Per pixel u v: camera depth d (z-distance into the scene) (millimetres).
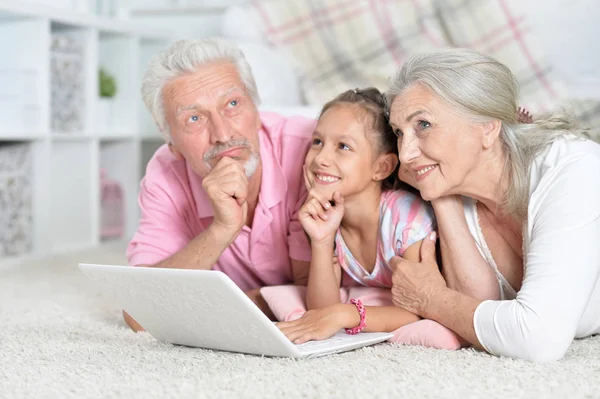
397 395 1265
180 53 1821
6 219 3400
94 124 3887
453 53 1594
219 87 1800
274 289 1917
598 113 3441
